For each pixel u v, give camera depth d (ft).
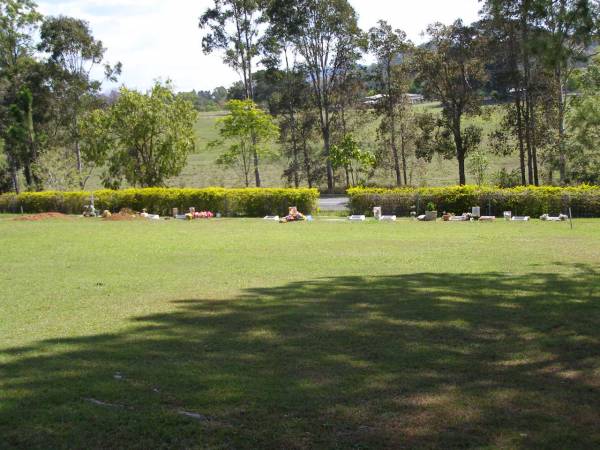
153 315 24.86
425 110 142.51
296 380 16.11
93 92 164.14
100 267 40.06
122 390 15.44
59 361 18.20
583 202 80.43
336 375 16.51
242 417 13.62
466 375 16.42
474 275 34.40
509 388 15.33
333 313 24.54
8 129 141.69
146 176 128.06
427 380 16.02
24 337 21.53
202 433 12.78
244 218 91.66
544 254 43.52
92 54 160.25
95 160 132.05
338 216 91.45
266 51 146.92
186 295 29.45
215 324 22.98
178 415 13.75
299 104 153.38
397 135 150.71
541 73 111.96
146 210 102.83
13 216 101.09
